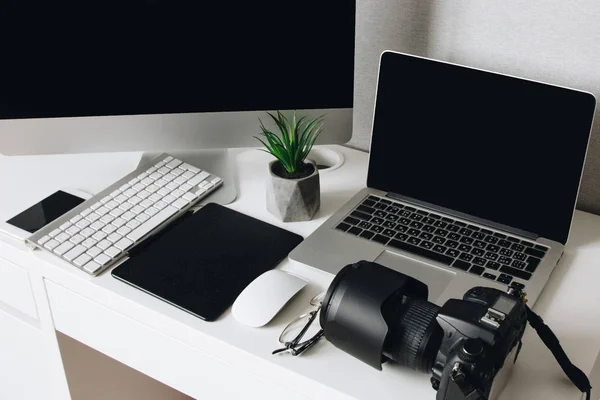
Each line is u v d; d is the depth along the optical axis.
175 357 0.84
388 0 1.05
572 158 0.88
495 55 1.02
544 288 0.85
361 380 0.73
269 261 0.89
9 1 0.91
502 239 0.91
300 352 0.76
